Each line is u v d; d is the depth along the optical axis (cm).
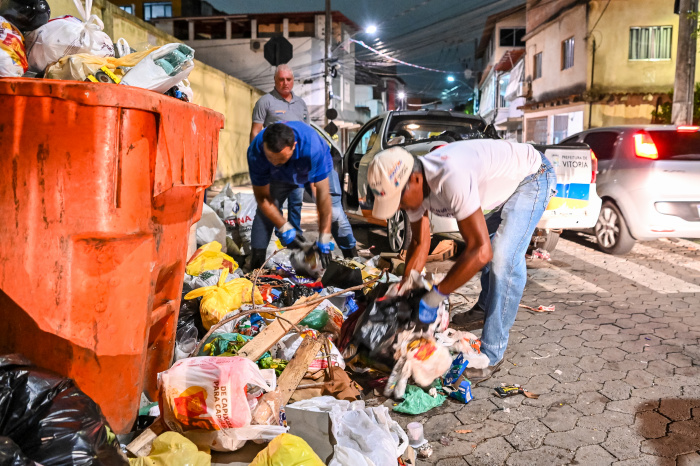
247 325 358
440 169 270
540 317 476
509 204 345
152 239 225
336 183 550
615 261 701
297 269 486
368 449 229
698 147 705
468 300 516
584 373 362
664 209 679
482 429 293
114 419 224
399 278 431
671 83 2098
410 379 322
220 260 455
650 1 2064
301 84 3784
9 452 155
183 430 221
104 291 211
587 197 663
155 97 212
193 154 244
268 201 458
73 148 201
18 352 211
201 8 4322
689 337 428
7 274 208
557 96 2464
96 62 232
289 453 200
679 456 267
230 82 2298
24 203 204
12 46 230
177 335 340
